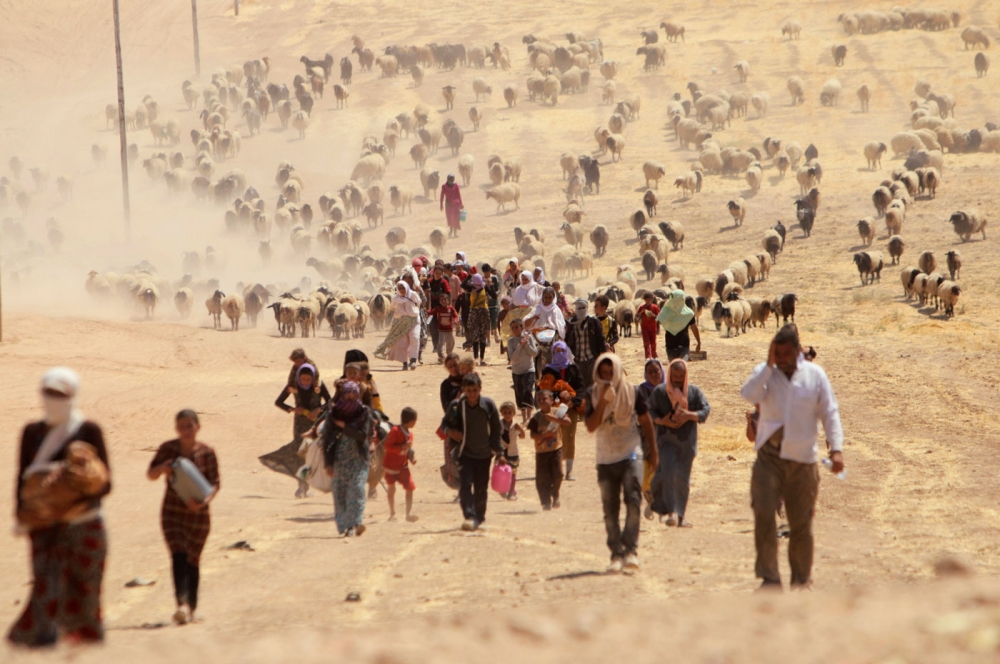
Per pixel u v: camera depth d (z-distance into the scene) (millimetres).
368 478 43406
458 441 39094
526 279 73000
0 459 52969
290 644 15688
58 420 19969
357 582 31234
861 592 17406
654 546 36406
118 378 81375
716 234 159750
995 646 12453
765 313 104250
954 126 196250
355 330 109938
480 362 86375
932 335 97188
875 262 124000
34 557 20031
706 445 59906
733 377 80125
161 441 59938
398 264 151000
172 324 115938
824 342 97125
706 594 28344
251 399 73500
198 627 26172
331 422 38688
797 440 26188
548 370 49906
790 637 14234
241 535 38875
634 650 14250
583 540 37344
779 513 43000
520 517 42906
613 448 31953
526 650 14547
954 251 119750
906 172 165500
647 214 173250
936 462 55469
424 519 43000
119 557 35375
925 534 40062
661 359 88688
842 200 169250
